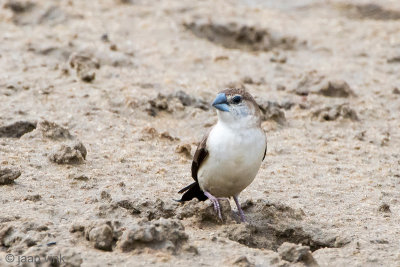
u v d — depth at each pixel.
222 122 10.13
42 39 19.33
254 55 20.66
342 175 12.96
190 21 22.03
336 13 25.59
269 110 15.45
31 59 17.72
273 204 10.69
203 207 9.92
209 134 10.25
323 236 10.08
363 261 9.21
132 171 12.20
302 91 17.45
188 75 18.08
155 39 20.80
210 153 10.11
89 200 10.45
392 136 15.38
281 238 10.25
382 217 10.95
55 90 15.80
